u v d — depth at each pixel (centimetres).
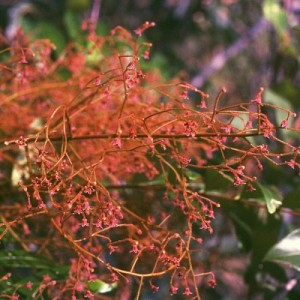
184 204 93
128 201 99
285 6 158
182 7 190
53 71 109
